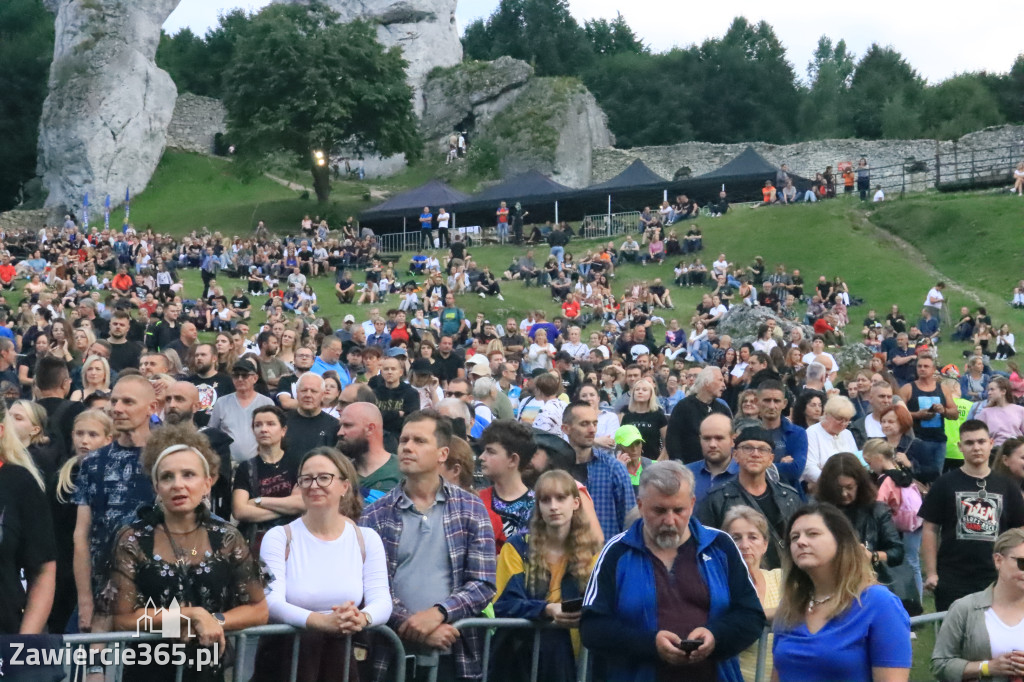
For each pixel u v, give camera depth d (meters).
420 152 59.19
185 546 5.71
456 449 7.73
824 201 45.62
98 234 43.44
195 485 5.68
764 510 7.88
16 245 40.78
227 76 55.47
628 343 22.75
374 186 62.53
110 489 6.77
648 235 43.28
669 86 84.00
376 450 8.20
